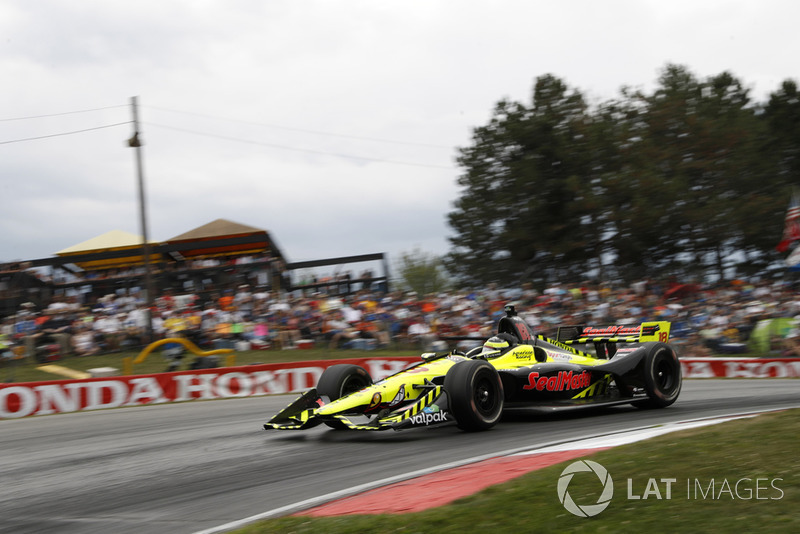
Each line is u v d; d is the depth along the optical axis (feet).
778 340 64.69
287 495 18.40
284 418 26.99
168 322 65.82
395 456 22.39
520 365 28.86
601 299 72.84
